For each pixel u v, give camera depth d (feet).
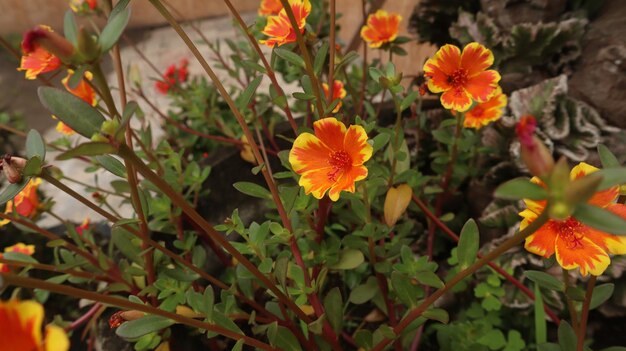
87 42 0.34
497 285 0.82
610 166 0.43
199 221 0.44
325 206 0.66
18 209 0.73
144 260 0.68
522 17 1.02
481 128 0.99
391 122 1.10
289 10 0.48
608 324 0.83
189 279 0.62
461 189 1.05
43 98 0.37
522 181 0.30
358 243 0.65
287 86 1.85
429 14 1.19
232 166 0.95
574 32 0.95
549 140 0.89
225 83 1.82
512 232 0.89
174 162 0.79
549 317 0.79
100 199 0.82
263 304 0.80
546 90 0.92
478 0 1.13
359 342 0.58
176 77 1.32
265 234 0.57
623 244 0.42
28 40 0.33
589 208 0.30
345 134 0.49
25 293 0.97
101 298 0.39
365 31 0.89
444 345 0.74
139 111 1.01
